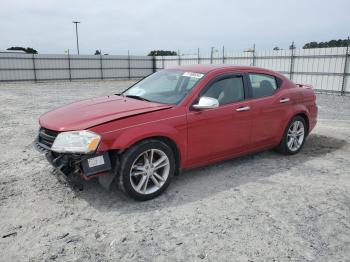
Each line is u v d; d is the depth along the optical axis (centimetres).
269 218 352
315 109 608
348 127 854
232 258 283
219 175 474
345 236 320
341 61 1772
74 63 3156
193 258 283
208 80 448
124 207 373
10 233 318
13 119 970
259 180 458
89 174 351
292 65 2053
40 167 504
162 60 3497
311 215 360
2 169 495
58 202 383
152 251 292
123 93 512
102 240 308
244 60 2423
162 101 437
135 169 380
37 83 2866
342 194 416
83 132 353
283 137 551
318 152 603
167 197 400
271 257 285
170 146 409
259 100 496
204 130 429
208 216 355
